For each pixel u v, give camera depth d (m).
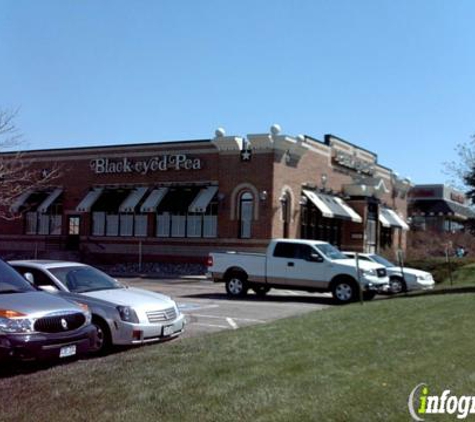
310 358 8.39
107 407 6.53
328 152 38.28
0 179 34.81
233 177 33.09
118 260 36.97
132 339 10.93
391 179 48.09
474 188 30.06
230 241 33.00
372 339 9.68
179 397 6.71
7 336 8.61
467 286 23.52
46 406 6.70
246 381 7.27
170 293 23.05
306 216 35.69
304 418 5.77
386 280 21.38
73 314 9.43
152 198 34.84
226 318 15.96
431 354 8.37
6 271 10.23
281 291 24.89
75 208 38.41
